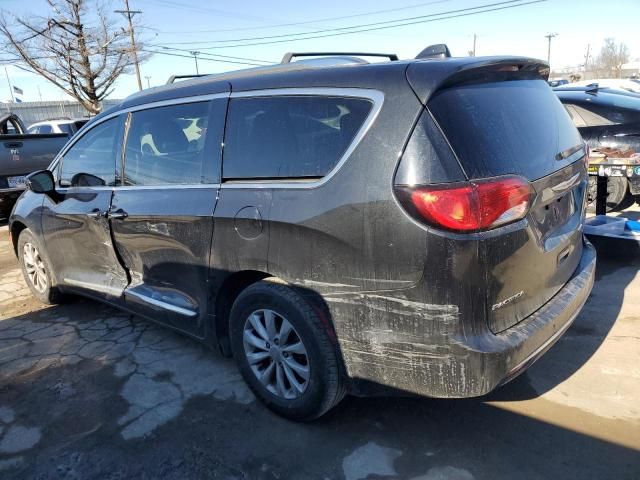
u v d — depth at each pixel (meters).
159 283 3.31
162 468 2.45
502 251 2.12
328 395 2.51
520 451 2.44
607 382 2.95
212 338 3.03
